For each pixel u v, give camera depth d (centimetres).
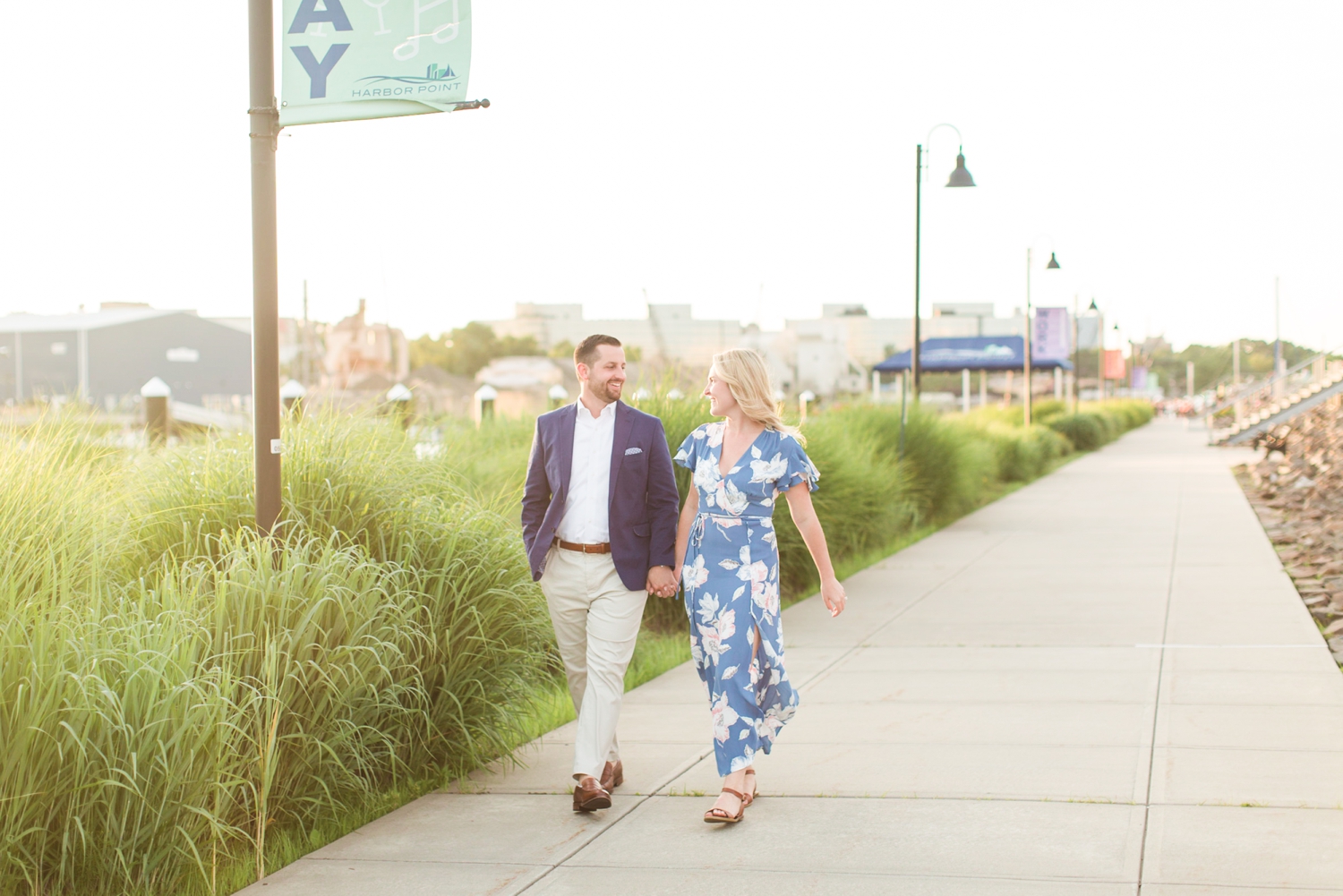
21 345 6569
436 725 479
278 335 470
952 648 744
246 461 545
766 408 424
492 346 9119
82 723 332
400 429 656
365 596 440
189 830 358
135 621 373
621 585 439
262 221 466
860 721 568
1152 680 629
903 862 376
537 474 450
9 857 318
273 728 379
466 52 454
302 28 464
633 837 411
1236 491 1933
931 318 9244
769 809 436
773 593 431
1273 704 567
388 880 375
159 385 1096
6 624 346
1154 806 421
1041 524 1512
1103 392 6500
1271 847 376
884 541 1295
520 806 449
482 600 496
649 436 440
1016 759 489
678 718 590
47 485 464
